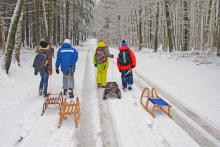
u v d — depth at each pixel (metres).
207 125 6.41
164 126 6.33
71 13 43.25
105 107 7.91
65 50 9.09
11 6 28.81
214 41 27.47
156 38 30.64
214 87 10.42
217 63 16.97
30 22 34.81
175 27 37.47
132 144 5.33
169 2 28.33
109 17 64.00
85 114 7.24
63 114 6.37
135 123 6.53
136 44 48.50
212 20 28.34
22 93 9.50
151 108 7.80
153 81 11.97
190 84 11.08
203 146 5.27
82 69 16.25
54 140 5.50
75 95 9.38
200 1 34.00
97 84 10.77
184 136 5.74
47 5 27.56
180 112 7.39
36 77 12.83
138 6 36.88
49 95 8.60
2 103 8.16
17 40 15.07
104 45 10.68
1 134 5.83
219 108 7.66
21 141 5.46
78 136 5.73
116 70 15.77
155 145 5.29
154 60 21.42
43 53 9.08
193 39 38.03
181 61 19.52
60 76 13.41
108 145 5.29
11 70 13.10
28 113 7.27
